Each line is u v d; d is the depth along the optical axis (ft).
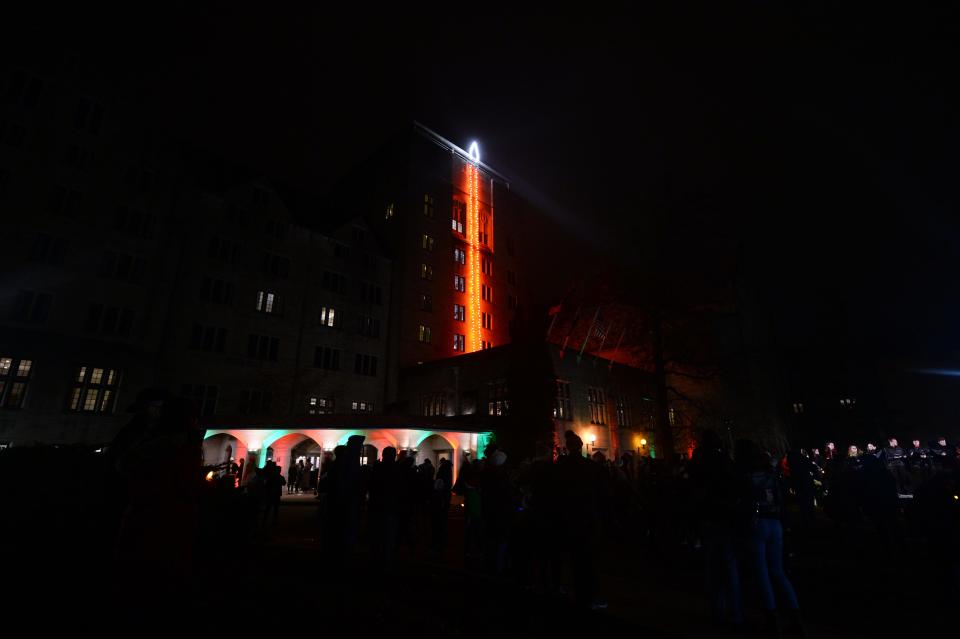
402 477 29.96
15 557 22.02
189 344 104.94
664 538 39.58
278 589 23.09
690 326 81.00
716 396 123.85
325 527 29.96
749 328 154.51
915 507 25.84
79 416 87.45
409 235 154.30
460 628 19.43
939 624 21.34
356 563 31.60
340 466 30.50
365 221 151.94
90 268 94.48
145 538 12.62
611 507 41.63
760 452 21.40
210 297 110.63
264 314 118.93
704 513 21.54
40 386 84.64
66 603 15.97
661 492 40.09
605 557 37.68
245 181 124.16
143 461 13.12
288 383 117.08
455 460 107.55
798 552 37.93
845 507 43.65
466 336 160.56
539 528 22.45
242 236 119.55
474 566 31.58
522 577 24.67
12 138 90.68
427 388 130.62
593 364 118.73
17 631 13.79
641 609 23.39
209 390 106.01
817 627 21.15
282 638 16.70
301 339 124.67
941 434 154.81
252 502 40.37
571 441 22.45
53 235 91.40
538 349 77.15
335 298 135.54
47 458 27.55
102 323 93.91
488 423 107.34
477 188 184.96
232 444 99.09
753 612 23.65
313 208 151.53
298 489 101.19
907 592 26.50
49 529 24.93
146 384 96.68
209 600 19.31
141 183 105.29
